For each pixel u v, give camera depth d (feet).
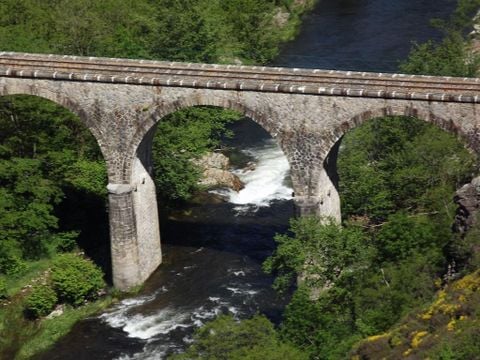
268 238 343.26
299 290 267.80
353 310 258.37
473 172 299.99
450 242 259.60
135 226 314.76
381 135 335.67
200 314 302.04
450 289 237.04
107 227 350.02
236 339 238.48
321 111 283.59
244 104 289.94
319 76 292.61
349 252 275.59
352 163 328.49
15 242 325.21
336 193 304.50
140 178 314.76
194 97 293.84
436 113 273.13
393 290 253.65
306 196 292.61
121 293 316.40
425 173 315.17
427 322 226.99
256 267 325.62
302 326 252.21
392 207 317.83
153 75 299.58
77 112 306.14
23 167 332.80
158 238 329.93
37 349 290.35
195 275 323.98
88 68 309.83
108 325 299.79
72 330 298.35
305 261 278.46
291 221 285.84
